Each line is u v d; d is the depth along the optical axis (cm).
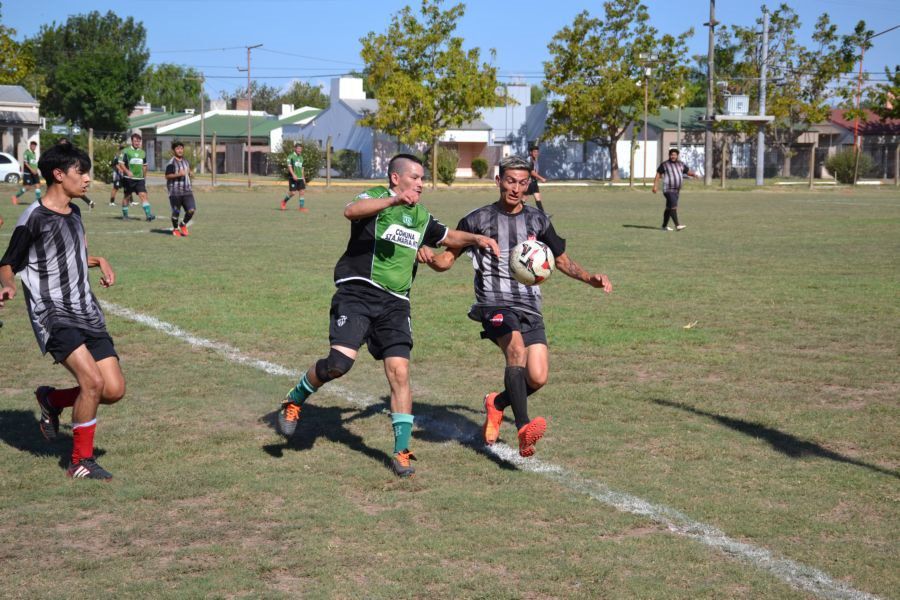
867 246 1662
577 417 604
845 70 5816
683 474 493
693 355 784
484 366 747
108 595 351
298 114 7544
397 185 496
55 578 366
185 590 355
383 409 623
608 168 6438
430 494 462
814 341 843
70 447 534
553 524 425
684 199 3484
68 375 705
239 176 5966
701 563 383
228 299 1032
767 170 6384
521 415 507
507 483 479
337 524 421
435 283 1184
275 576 370
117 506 444
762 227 2088
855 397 657
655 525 424
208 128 7144
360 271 507
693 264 1397
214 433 561
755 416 605
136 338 827
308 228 1975
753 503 450
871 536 411
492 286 531
